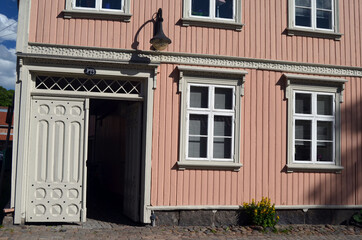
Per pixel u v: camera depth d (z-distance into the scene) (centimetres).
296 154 910
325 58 935
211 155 853
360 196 926
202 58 862
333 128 925
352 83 945
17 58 787
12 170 768
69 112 813
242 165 866
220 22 873
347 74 941
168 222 827
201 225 840
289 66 910
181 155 834
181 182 834
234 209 855
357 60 953
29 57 775
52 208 795
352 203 920
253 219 840
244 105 881
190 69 842
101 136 1591
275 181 883
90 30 820
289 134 897
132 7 842
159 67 844
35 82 816
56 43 803
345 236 817
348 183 923
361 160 934
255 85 891
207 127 858
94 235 732
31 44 789
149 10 849
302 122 920
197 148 857
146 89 834
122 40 829
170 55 848
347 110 937
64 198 802
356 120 941
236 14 892
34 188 790
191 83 855
